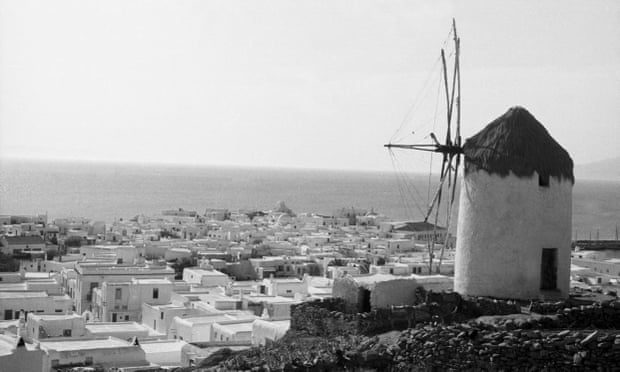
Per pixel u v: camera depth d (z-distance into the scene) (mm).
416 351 20578
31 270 108750
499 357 19453
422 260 106312
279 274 118250
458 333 20359
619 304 22188
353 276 25906
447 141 26812
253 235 159500
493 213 24719
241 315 69125
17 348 36812
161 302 82562
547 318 21484
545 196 24734
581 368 18688
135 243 136000
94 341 55344
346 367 20750
